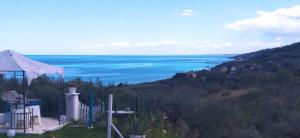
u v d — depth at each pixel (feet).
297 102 123.95
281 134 105.29
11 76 62.34
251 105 125.29
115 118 49.24
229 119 73.97
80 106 53.62
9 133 43.65
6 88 59.67
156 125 47.67
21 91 59.52
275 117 114.32
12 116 46.75
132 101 57.31
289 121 106.11
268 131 107.14
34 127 47.98
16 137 43.37
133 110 54.80
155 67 412.57
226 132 71.41
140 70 351.05
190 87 146.92
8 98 49.16
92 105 50.62
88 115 52.65
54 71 49.73
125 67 403.75
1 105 52.03
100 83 71.46
